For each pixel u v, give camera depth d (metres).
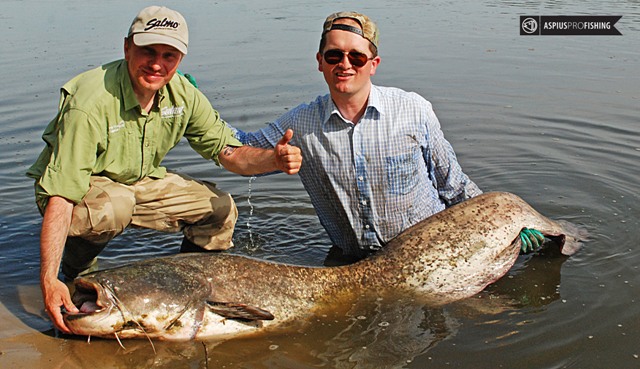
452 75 4.90
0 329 1.99
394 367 1.83
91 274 1.98
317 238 2.69
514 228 2.41
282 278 2.15
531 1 8.09
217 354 1.91
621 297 2.15
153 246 2.60
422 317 2.09
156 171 2.45
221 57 5.41
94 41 5.80
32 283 2.28
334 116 2.32
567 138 3.68
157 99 2.23
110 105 2.12
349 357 1.89
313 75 4.87
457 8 7.75
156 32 2.05
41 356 1.86
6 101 4.24
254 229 2.76
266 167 2.33
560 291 2.21
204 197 2.51
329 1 8.37
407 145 2.33
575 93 4.43
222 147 2.45
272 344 1.96
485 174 3.24
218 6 7.94
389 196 2.39
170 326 1.96
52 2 8.11
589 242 2.52
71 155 2.02
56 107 4.14
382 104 2.32
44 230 1.97
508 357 1.85
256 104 4.21
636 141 3.59
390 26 6.69
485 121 3.96
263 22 6.88
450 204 2.61
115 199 2.24
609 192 2.97
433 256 2.30
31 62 5.12
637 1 7.64
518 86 4.61
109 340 1.95
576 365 1.81
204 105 2.39
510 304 2.14
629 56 5.35
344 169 2.37
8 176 3.25
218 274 2.07
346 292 2.20
